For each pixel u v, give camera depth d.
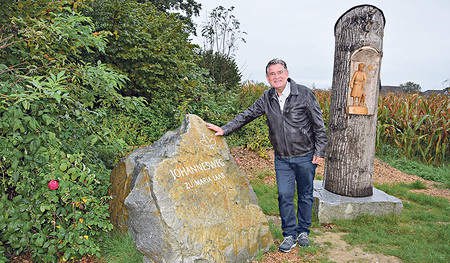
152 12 9.12
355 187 4.77
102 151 4.66
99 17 7.28
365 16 4.60
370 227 4.28
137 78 7.77
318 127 3.35
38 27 3.28
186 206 2.93
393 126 10.27
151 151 3.46
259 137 8.30
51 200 3.01
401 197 6.00
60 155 3.13
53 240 3.01
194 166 3.21
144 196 2.89
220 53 14.75
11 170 2.85
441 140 9.86
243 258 3.15
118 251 3.22
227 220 3.16
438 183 7.54
